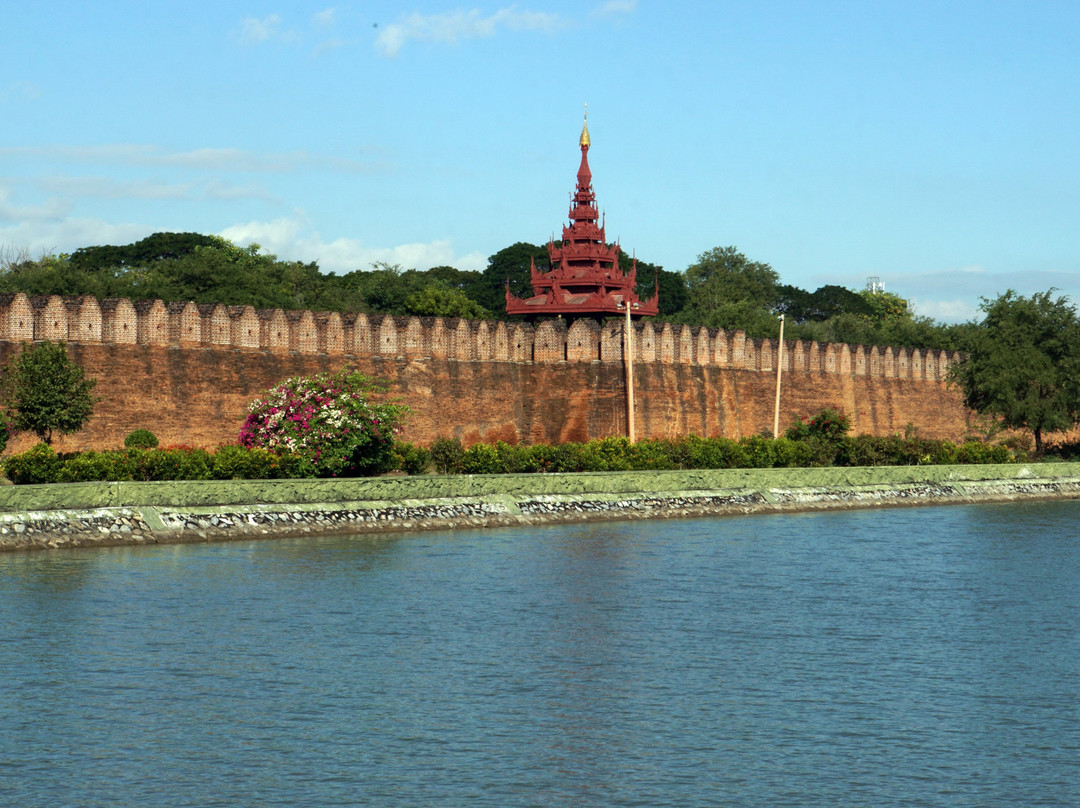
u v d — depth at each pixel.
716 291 139.62
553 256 77.38
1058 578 39.09
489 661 26.00
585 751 20.23
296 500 44.72
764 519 57.12
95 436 50.03
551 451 58.72
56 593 31.33
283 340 57.44
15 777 18.69
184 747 20.11
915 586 37.16
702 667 25.89
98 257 112.81
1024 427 87.88
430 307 102.00
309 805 17.80
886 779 19.16
